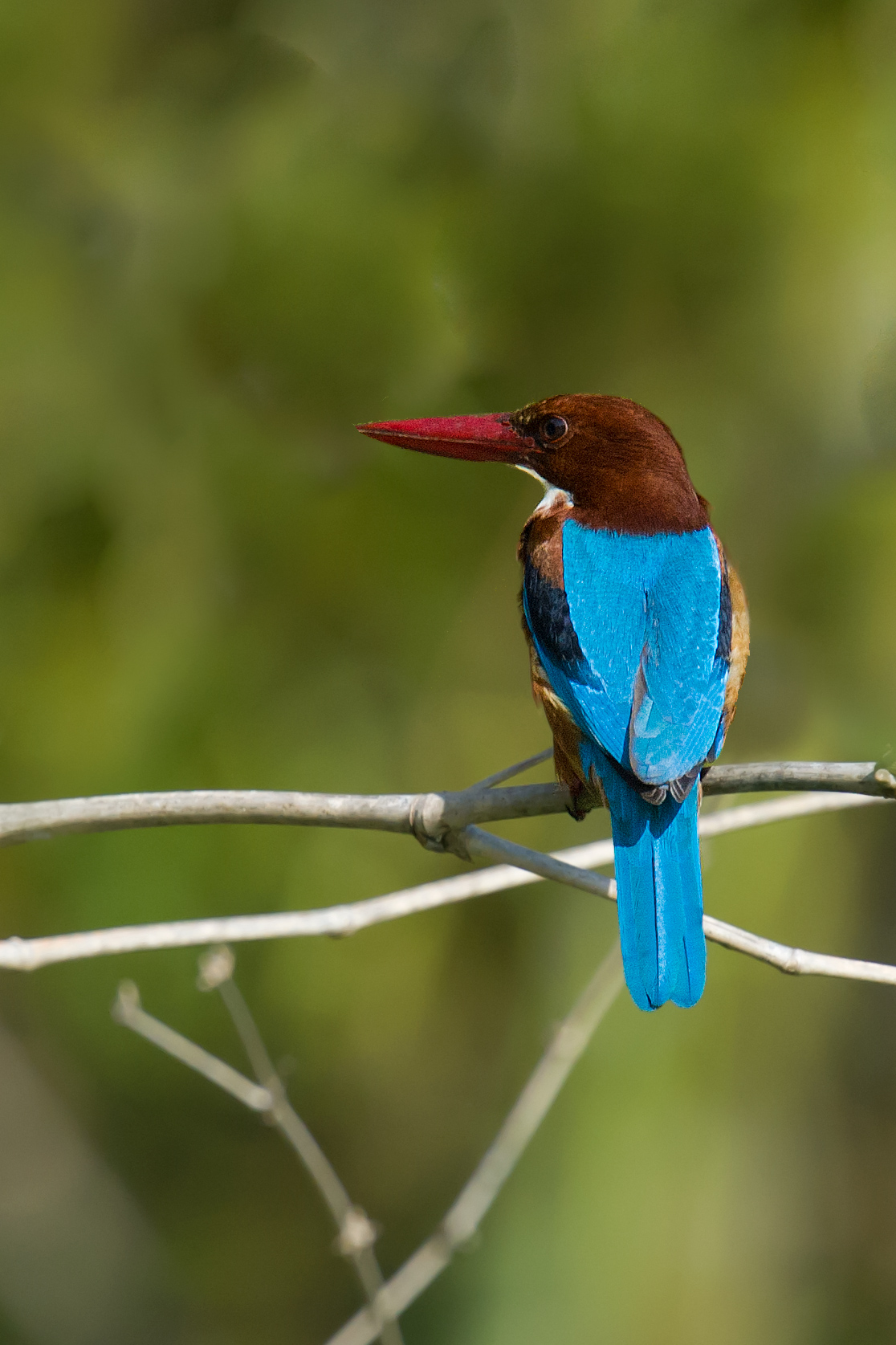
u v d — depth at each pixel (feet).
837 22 38.99
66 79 40.32
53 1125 43.50
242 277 37.58
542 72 39.50
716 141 38.22
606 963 28.09
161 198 38.88
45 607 37.29
